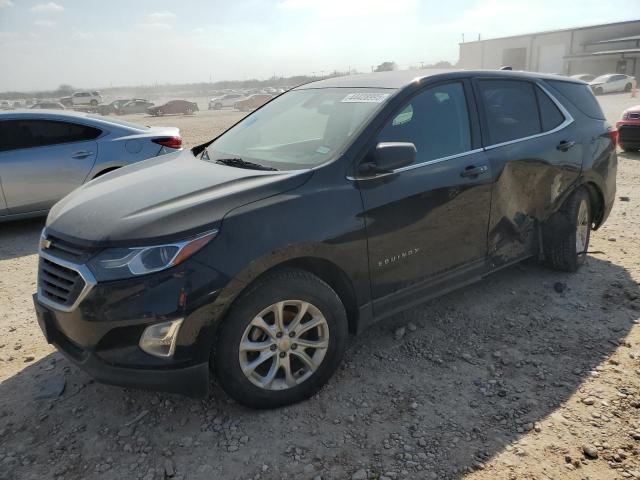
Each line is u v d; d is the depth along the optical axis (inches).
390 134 129.6
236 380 109.0
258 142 146.3
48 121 260.5
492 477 97.0
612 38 2431.1
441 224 136.3
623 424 109.5
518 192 156.1
